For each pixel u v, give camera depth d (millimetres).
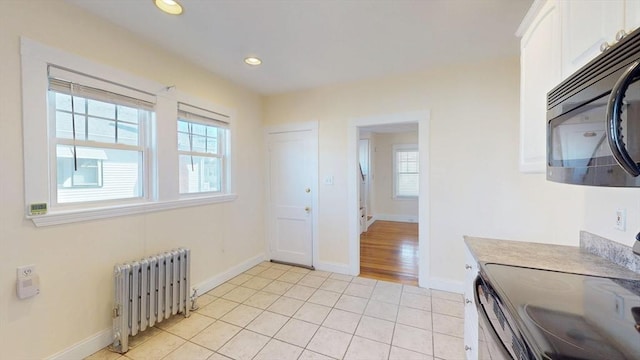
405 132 6918
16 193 1547
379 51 2445
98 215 1911
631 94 667
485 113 2674
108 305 1976
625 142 671
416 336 2072
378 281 3131
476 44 2318
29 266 1593
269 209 3826
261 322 2273
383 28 2059
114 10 1824
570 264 1283
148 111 2305
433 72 2867
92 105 1948
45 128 1662
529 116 1530
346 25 2018
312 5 1773
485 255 1428
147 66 2252
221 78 3059
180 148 2641
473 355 1516
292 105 3621
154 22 1974
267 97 3771
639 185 689
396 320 2297
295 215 3666
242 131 3404
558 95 1121
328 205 3459
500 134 2627
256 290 2893
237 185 3316
